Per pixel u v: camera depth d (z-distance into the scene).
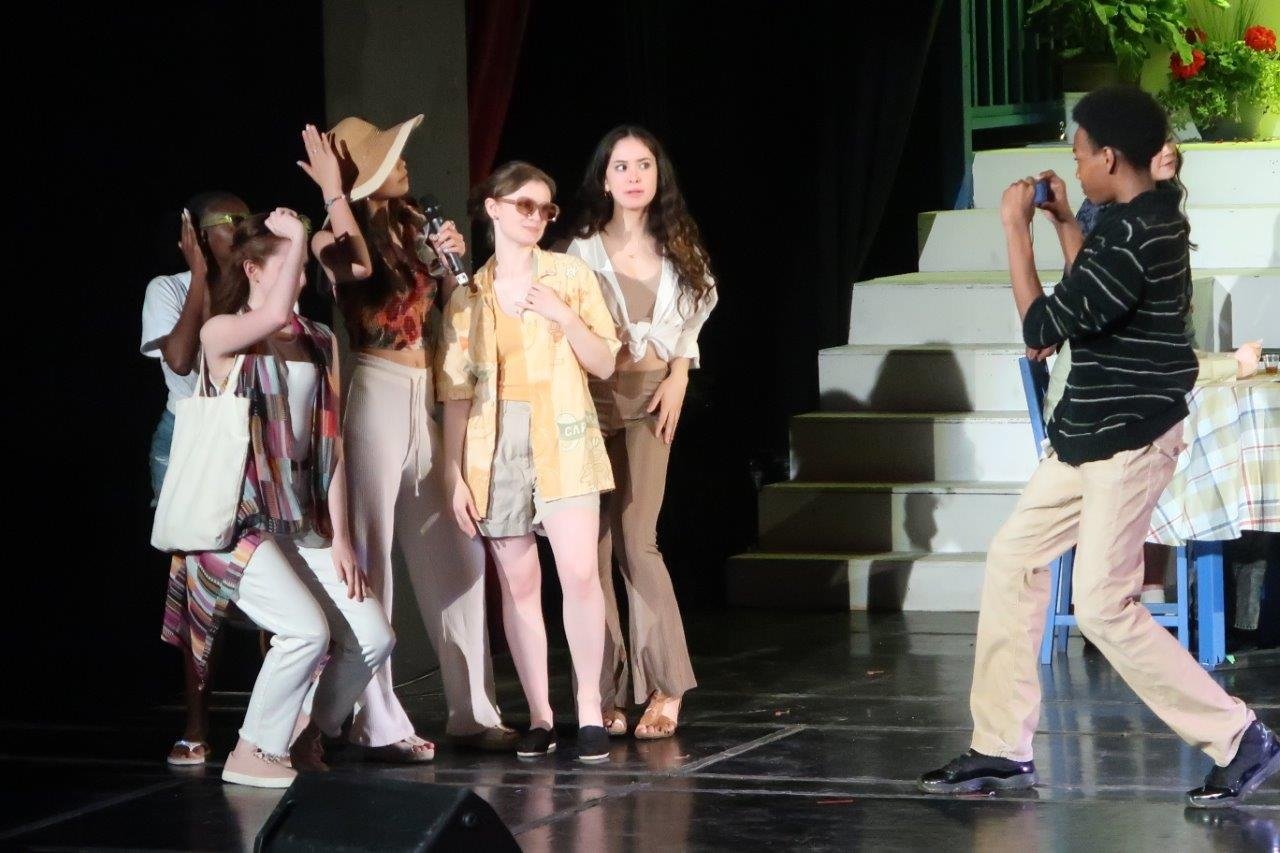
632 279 13.15
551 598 19.52
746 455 22.50
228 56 15.34
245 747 12.30
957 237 22.47
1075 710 13.79
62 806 11.77
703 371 22.06
